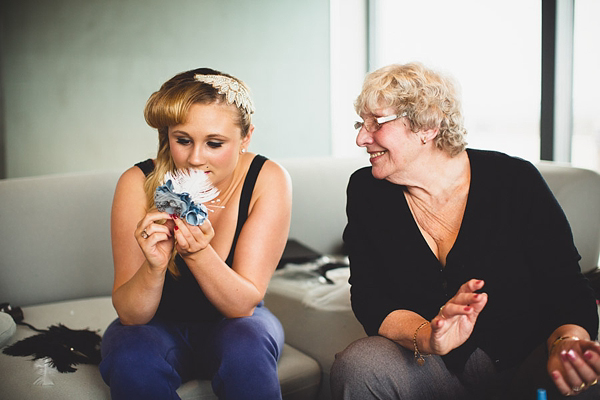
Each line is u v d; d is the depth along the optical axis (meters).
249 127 1.65
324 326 2.02
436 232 1.53
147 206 1.65
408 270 1.52
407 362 1.40
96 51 3.95
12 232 2.40
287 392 1.75
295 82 4.54
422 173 1.48
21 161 3.83
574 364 1.16
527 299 1.48
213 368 1.51
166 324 1.62
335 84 4.70
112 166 4.07
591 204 2.21
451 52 3.80
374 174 1.52
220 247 1.65
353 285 1.62
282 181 1.69
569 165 2.33
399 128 1.44
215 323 1.66
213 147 1.53
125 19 4.01
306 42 4.54
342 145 4.79
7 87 3.75
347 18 4.65
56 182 2.51
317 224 2.93
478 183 1.48
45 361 1.71
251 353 1.43
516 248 1.47
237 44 4.34
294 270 2.49
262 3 4.38
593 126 2.90
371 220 1.58
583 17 2.89
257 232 1.62
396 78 1.44
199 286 1.62
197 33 4.21
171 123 1.50
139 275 1.48
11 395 1.57
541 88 3.05
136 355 1.41
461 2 3.68
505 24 3.35
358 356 1.40
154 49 4.11
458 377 1.46
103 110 4.00
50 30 3.82
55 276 2.45
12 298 2.39
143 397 1.39
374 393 1.38
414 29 4.20
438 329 1.23
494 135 3.48
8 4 3.71
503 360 1.46
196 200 1.39
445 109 1.43
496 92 3.44
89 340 1.88
